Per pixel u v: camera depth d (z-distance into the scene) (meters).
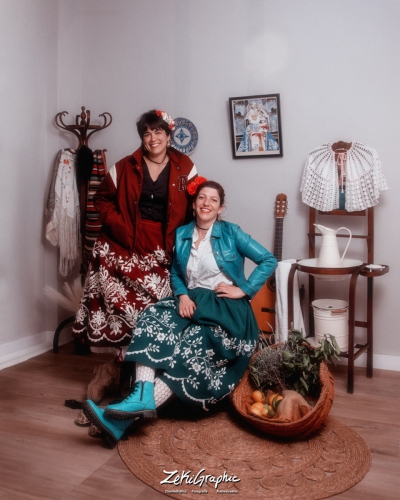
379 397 2.59
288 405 2.07
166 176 2.58
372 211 2.92
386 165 2.94
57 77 3.48
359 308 3.07
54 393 2.64
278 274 2.84
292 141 3.12
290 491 1.74
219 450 2.02
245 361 2.32
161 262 2.54
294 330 2.41
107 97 3.57
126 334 2.48
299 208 3.14
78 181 3.46
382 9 2.89
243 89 3.21
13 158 3.14
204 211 2.38
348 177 2.93
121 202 2.54
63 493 1.73
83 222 3.46
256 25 3.15
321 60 3.03
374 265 2.82
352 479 1.81
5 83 3.04
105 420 1.98
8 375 2.92
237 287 2.38
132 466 1.90
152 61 3.42
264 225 3.22
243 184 3.25
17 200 3.20
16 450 2.03
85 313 2.62
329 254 2.78
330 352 2.20
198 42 3.29
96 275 2.57
